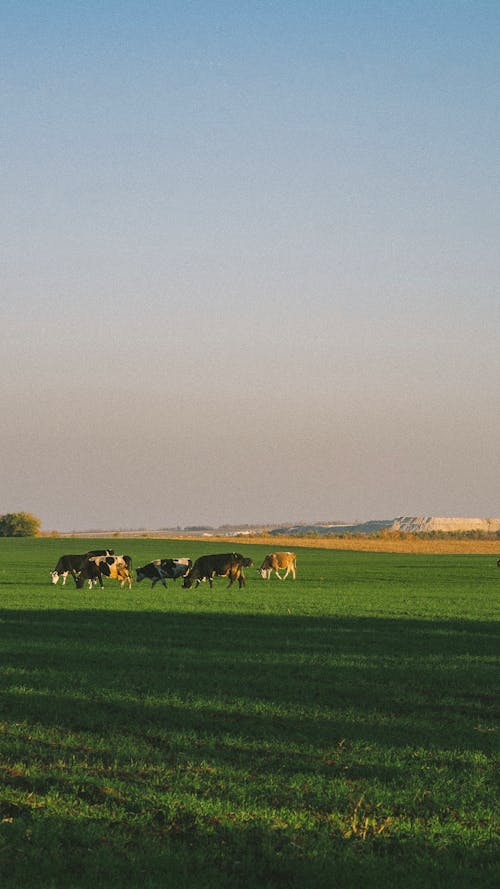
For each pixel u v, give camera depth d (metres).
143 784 9.96
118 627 26.88
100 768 10.65
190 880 7.52
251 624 27.95
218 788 9.90
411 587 47.66
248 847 8.25
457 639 24.23
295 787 9.93
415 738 12.54
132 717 13.65
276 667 18.86
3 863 7.81
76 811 9.03
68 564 49.06
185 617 30.20
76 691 15.65
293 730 12.92
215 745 11.88
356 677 17.67
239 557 48.34
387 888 7.45
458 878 7.68
